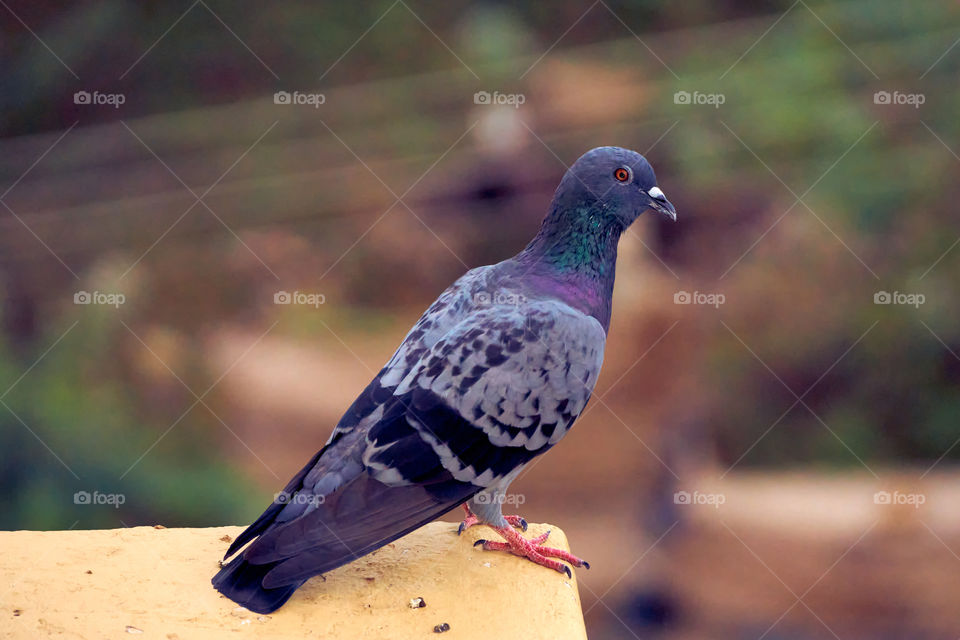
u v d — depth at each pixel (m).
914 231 11.48
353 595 3.39
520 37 12.91
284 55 12.28
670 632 8.93
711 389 10.89
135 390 8.35
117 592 3.30
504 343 3.86
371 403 3.71
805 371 12.04
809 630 8.64
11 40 9.76
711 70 10.99
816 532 9.62
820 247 11.28
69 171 10.04
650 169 4.41
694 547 9.41
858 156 10.48
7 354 7.98
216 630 3.12
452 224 13.21
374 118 12.83
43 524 7.00
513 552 3.77
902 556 9.40
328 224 13.13
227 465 8.32
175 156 11.07
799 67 10.57
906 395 12.15
